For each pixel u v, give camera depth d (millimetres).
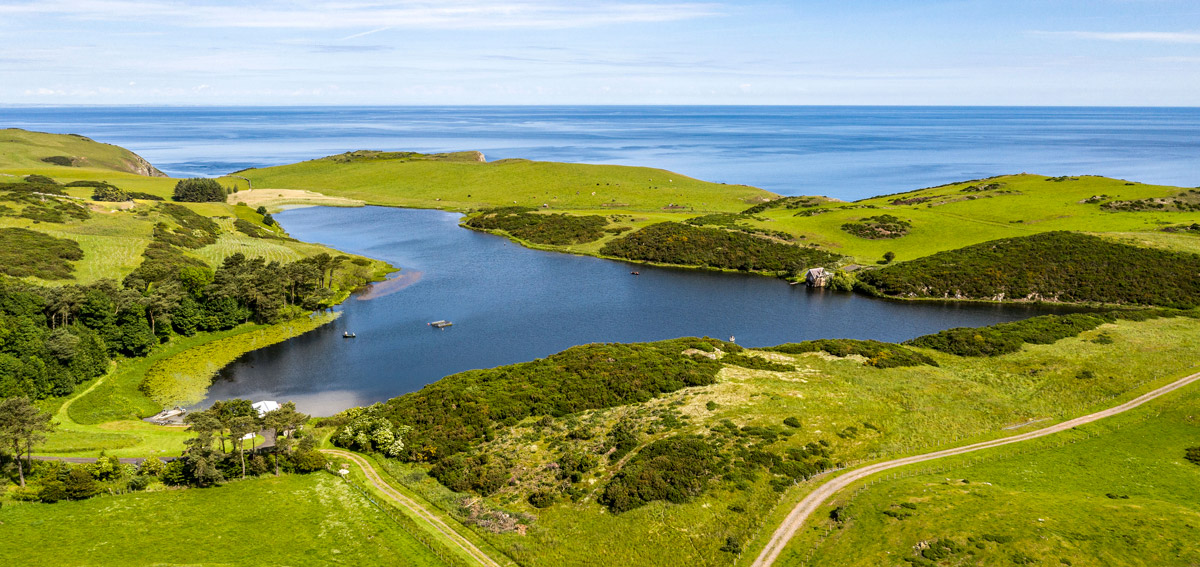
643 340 107000
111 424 70438
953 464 56625
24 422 56188
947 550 42938
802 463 56812
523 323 115312
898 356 86438
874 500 49781
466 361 96688
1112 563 40719
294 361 95000
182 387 83938
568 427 66812
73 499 53969
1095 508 46875
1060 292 129125
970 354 88562
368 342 103938
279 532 50312
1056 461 57125
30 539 48281
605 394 74500
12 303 81312
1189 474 54125
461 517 52344
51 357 76625
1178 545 42094
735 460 57094
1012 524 44938
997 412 67938
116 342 88562
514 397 73812
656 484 53750
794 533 47312
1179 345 87062
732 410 66875
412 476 59281
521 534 49875
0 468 57531
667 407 68875
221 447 64562
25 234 117625
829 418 65000
